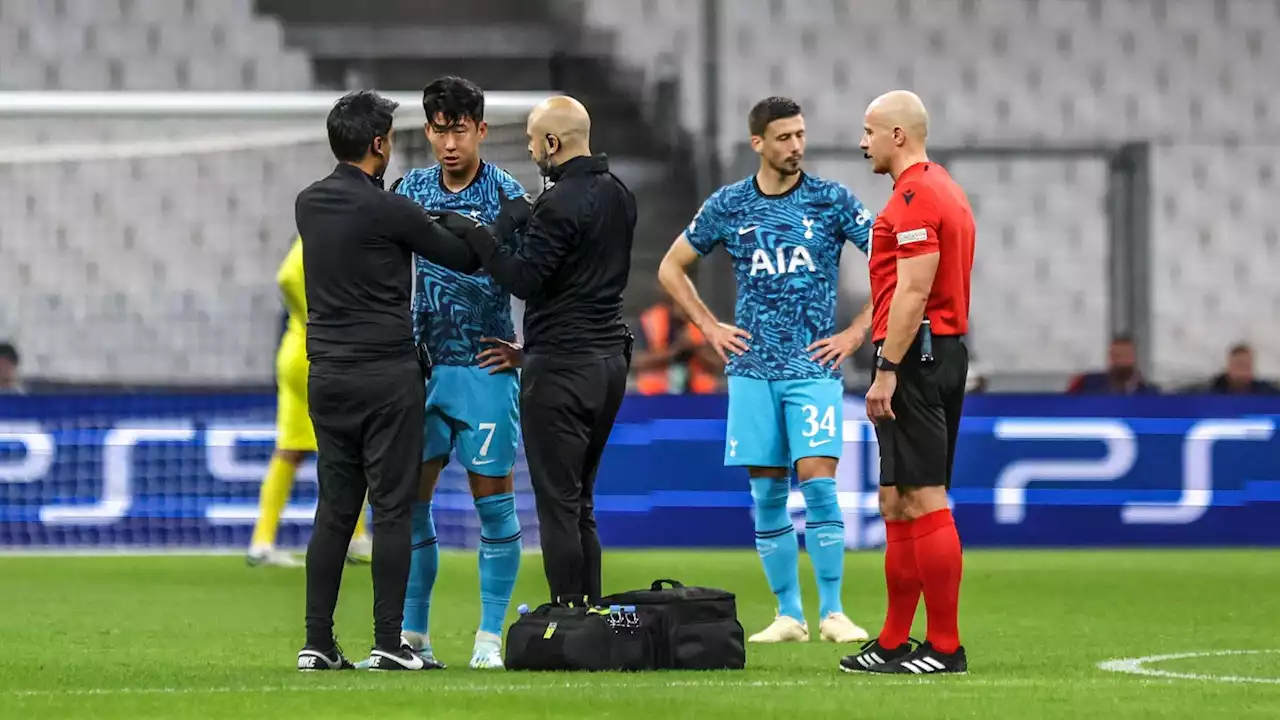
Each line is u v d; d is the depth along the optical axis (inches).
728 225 1054.4
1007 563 1652.3
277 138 1999.3
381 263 807.1
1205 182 2637.8
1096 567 1609.3
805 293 1042.7
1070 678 810.8
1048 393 1811.0
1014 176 2625.5
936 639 824.9
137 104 1688.0
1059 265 2615.7
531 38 2758.4
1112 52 2780.5
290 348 1545.3
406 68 2743.6
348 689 737.6
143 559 1678.2
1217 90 2778.1
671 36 2753.4
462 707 679.7
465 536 1784.0
